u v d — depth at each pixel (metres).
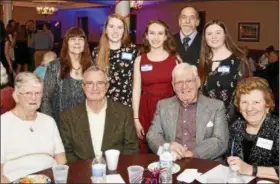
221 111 2.88
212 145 2.75
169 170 2.11
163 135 2.97
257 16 12.40
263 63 8.80
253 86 2.51
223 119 2.88
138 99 3.65
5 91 2.54
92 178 2.07
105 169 2.17
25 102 2.42
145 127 3.62
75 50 3.32
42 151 2.52
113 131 2.84
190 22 3.89
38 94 2.45
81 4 17.16
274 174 2.21
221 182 2.01
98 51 3.68
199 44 3.88
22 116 2.49
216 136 2.81
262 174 2.21
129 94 3.67
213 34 3.32
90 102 2.82
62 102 3.38
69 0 15.12
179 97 2.85
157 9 15.17
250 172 2.23
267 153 2.49
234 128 2.65
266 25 12.21
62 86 3.36
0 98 2.50
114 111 2.87
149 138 2.95
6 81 2.57
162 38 3.51
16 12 17.89
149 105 3.57
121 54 3.62
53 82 3.38
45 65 4.77
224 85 3.33
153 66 3.55
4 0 13.30
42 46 11.63
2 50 8.74
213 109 2.88
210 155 2.74
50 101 3.42
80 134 2.79
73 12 19.05
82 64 3.38
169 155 2.16
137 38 15.97
